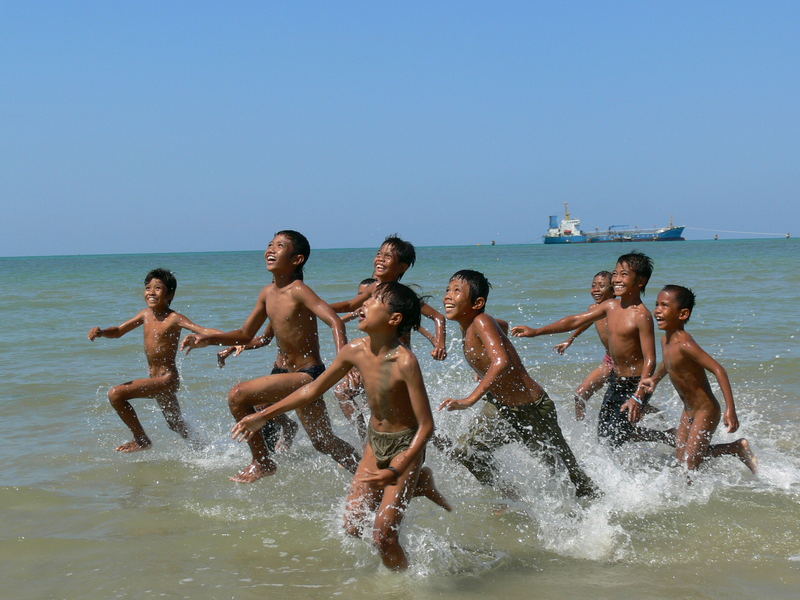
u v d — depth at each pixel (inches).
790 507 211.8
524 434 222.5
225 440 291.6
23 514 207.9
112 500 220.7
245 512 211.2
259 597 161.2
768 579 167.5
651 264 279.4
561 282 1104.2
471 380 377.7
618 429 268.8
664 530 196.2
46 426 304.5
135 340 533.3
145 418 322.7
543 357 454.0
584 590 163.5
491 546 188.1
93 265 3257.9
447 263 2187.5
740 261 1946.4
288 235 245.3
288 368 247.9
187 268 2294.5
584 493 221.8
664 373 260.1
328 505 217.2
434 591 163.9
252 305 802.2
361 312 181.0
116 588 165.2
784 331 535.8
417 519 205.3
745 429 294.4
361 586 166.9
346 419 290.8
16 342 522.9
